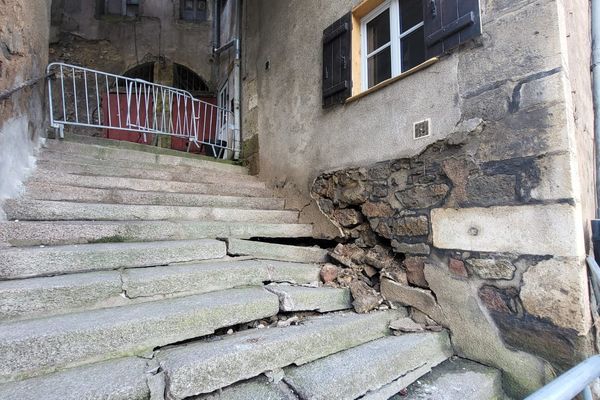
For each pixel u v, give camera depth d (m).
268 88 3.92
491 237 1.67
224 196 3.09
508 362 1.61
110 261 1.83
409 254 2.08
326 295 2.00
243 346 1.36
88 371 1.19
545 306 1.48
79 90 7.50
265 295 1.80
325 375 1.36
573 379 0.96
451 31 1.87
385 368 1.49
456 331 1.81
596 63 2.01
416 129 2.08
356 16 2.67
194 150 7.38
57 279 1.58
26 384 1.09
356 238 2.56
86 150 3.33
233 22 5.75
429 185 1.98
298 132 3.27
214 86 8.12
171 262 2.03
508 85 1.64
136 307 1.56
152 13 8.23
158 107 7.61
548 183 1.48
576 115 1.64
